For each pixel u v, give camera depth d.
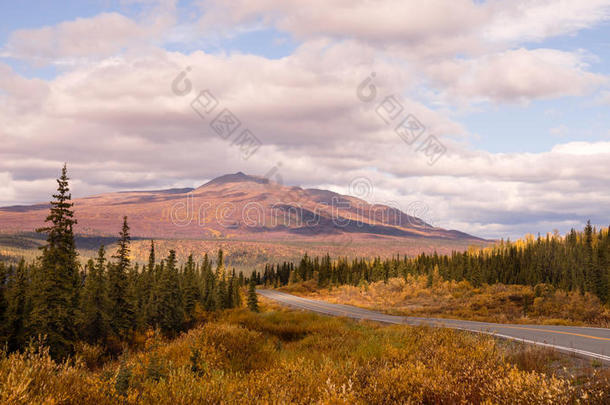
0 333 24.61
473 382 5.22
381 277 113.38
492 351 7.40
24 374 3.86
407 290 81.94
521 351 8.41
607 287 69.12
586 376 6.44
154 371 5.66
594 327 18.75
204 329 9.91
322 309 41.94
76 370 4.66
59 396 3.79
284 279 164.62
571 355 9.03
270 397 4.49
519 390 4.47
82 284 36.31
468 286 84.38
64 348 24.34
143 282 48.03
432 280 89.56
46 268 26.66
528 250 120.31
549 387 4.40
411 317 28.11
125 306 36.00
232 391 4.56
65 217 28.38
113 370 5.57
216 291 60.91
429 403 5.00
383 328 15.94
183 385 4.65
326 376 5.41
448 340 8.42
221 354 8.08
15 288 27.27
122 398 4.29
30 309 26.38
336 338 11.63
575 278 80.25
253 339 9.65
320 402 4.25
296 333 15.55
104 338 32.38
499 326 18.25
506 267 106.62
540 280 94.25
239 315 19.11
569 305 51.03
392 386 5.16
